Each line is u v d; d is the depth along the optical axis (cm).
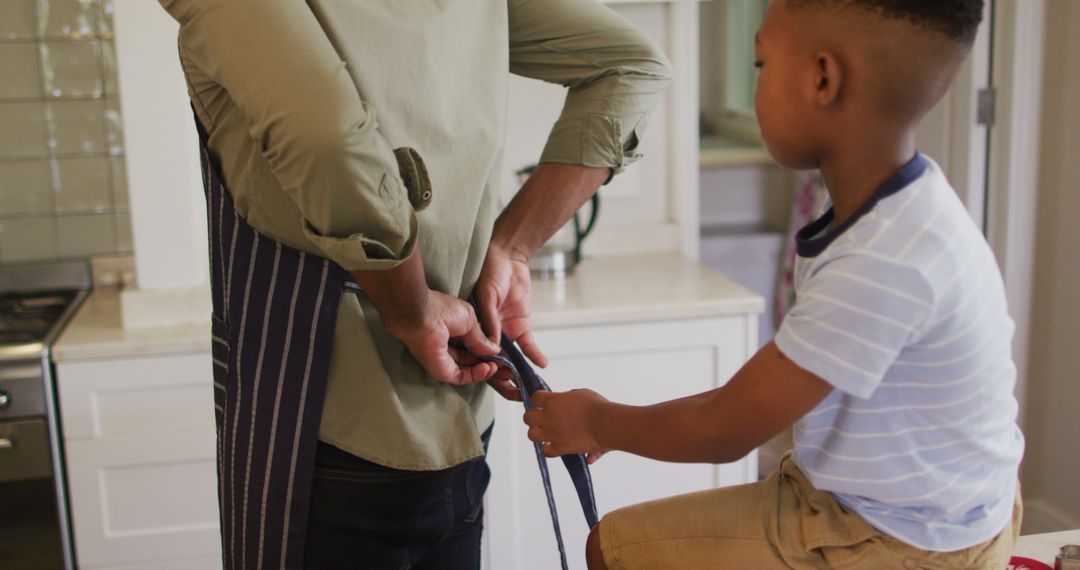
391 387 108
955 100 282
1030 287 280
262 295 107
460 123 109
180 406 222
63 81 271
